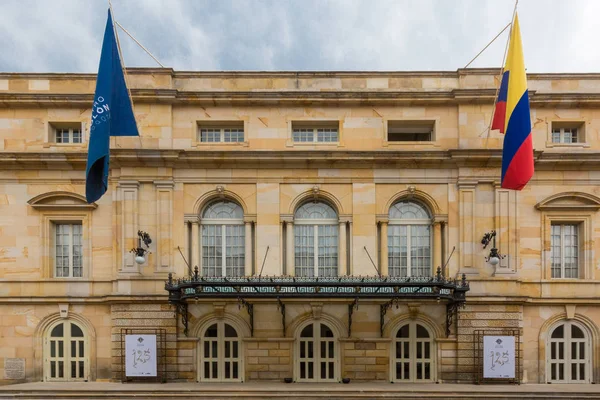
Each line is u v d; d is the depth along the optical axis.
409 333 17.80
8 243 18.17
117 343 17.50
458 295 16.41
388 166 18.23
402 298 16.42
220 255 18.45
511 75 15.95
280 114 18.59
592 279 17.94
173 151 17.66
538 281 17.91
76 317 18.00
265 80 18.78
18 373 17.77
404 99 18.33
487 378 17.00
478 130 18.23
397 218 18.56
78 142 19.00
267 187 18.23
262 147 18.47
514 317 17.41
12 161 18.02
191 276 16.77
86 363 17.81
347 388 16.23
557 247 18.48
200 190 18.28
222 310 17.62
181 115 18.53
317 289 16.14
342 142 18.47
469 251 17.78
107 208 18.30
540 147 18.44
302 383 17.34
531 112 18.56
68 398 15.87
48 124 18.61
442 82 18.69
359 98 18.30
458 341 17.38
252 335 17.67
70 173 18.42
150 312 17.53
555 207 18.02
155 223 17.88
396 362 17.67
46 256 18.16
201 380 17.55
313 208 18.69
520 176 15.55
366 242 18.05
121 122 16.47
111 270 18.09
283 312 17.38
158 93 18.05
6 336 17.91
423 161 18.05
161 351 17.36
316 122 18.70
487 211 17.94
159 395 15.84
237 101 18.38
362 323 17.70
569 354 17.75
